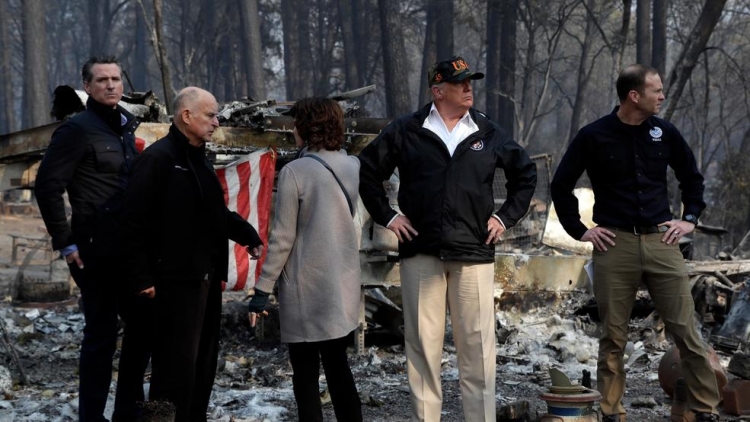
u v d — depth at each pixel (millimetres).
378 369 7578
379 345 8680
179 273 4586
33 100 40469
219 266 4824
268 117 8062
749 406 5742
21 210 31547
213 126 4676
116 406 5129
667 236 5078
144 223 4531
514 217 4641
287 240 4613
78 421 5598
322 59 45375
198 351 4836
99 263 5113
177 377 4598
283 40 45188
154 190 4543
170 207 4570
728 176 25016
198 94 4633
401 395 6543
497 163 4777
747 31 43719
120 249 4594
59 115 6359
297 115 4770
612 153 5113
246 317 9289
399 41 28016
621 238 5129
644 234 5109
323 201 4625
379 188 4766
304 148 4844
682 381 5348
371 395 6254
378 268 7973
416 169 4637
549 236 10414
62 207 5121
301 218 4629
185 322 4609
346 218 4684
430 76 4652
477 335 4641
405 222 4648
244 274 7812
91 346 5121
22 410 6047
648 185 5109
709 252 19781
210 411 5922
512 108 34125
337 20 45562
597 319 9586
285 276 4648
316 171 4641
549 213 10453
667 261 5098
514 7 31562
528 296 9344
